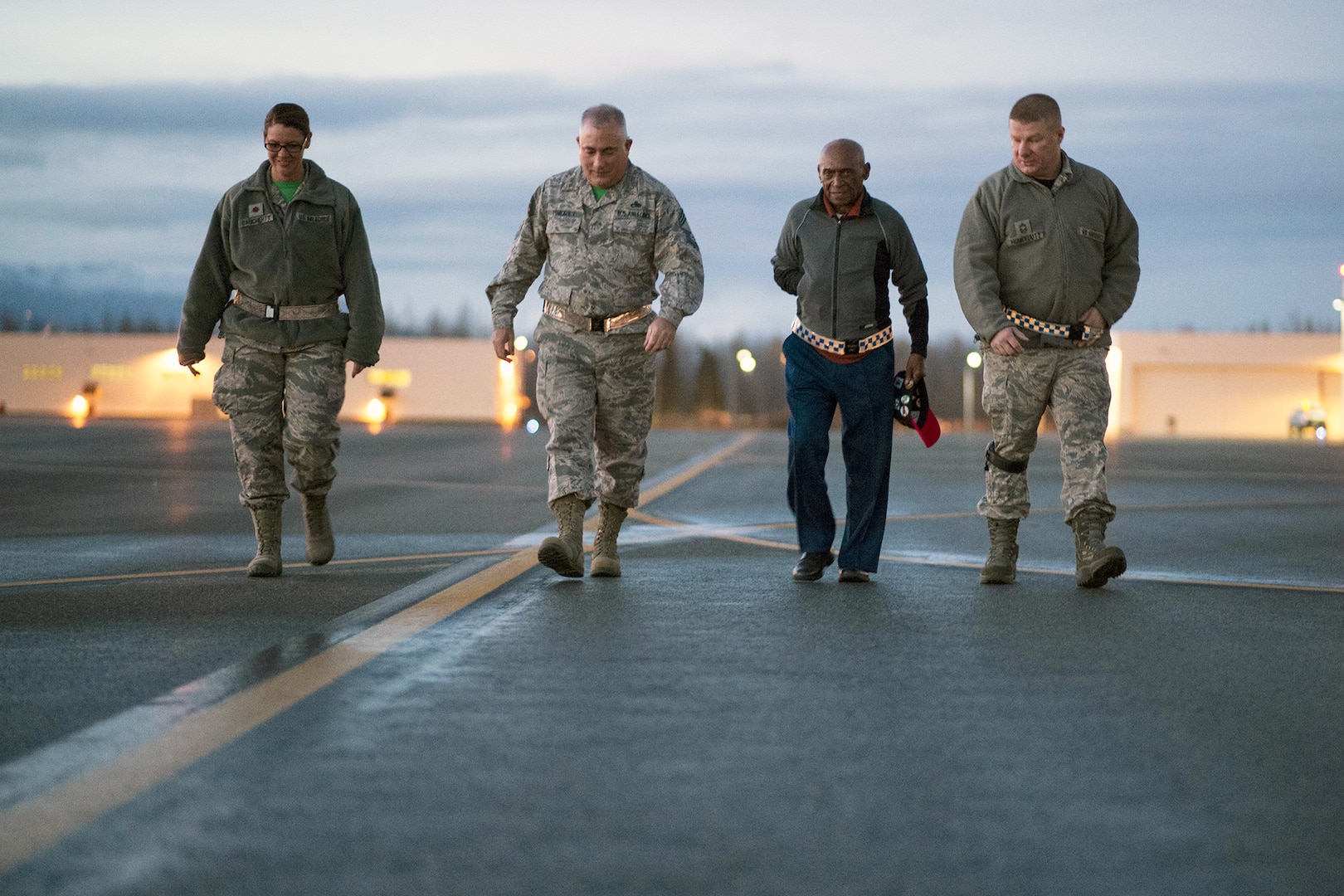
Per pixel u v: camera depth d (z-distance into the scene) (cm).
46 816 280
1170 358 7994
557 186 705
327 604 599
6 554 837
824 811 287
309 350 716
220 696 399
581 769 319
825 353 700
